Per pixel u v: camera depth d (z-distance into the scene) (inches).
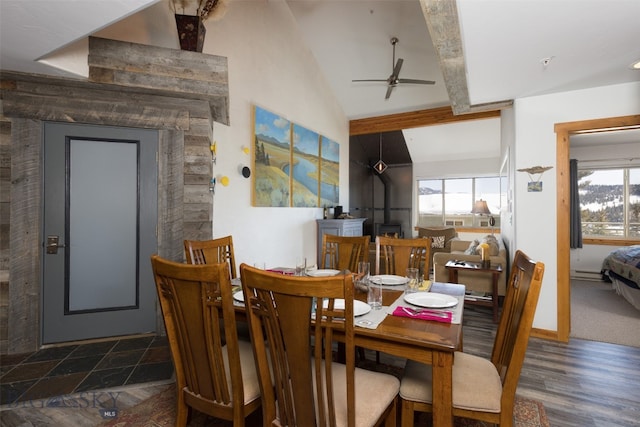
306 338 42.2
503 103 132.7
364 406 49.1
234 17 143.6
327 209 221.3
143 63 100.1
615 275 183.3
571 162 235.3
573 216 234.5
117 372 89.0
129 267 112.3
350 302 39.3
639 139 221.3
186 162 115.5
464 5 67.4
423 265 94.5
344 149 255.0
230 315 49.1
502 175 197.9
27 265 100.3
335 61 211.9
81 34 69.7
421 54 190.2
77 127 106.0
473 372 58.9
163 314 56.3
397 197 351.3
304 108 198.2
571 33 78.1
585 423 70.9
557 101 120.2
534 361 100.7
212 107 121.0
